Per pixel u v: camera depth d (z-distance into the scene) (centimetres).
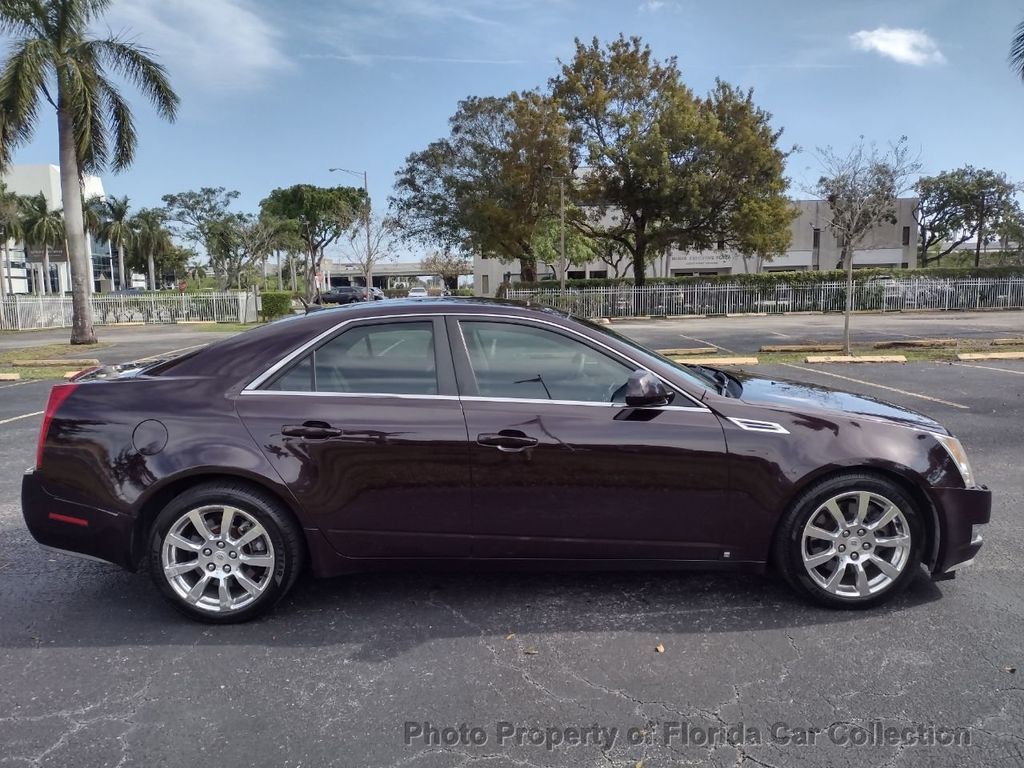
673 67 3278
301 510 355
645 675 314
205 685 310
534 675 315
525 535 360
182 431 355
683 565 366
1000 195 4916
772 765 256
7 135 1827
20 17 1842
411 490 356
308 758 262
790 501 358
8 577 427
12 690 308
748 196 3172
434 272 8388
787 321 2780
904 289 3347
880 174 2362
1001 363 1303
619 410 359
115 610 382
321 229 7125
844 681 307
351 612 377
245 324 3416
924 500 365
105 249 8656
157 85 1966
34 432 822
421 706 293
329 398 362
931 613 366
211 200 6019
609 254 4625
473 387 364
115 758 262
